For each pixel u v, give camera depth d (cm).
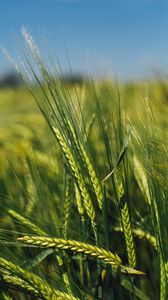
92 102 72
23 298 57
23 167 69
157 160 55
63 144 54
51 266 61
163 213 54
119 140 57
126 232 55
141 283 63
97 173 58
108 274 56
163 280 53
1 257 54
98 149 69
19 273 51
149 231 63
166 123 72
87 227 56
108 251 53
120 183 55
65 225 57
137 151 60
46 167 73
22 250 60
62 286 55
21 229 58
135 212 66
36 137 98
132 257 55
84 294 55
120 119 57
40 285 51
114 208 63
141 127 57
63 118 55
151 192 55
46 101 55
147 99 58
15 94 239
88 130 64
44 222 59
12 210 57
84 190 54
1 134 105
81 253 57
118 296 61
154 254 62
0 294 51
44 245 52
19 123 117
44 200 61
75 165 54
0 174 76
